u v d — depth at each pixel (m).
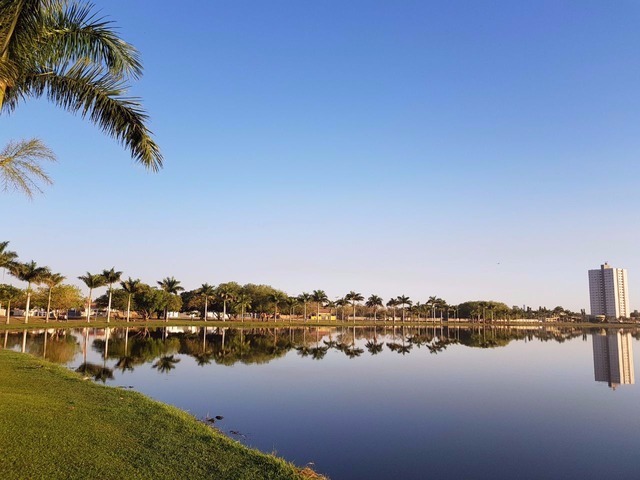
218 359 43.38
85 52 12.26
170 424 13.67
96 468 9.12
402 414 22.66
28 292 78.62
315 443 17.30
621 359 51.66
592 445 18.05
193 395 25.23
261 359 44.97
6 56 10.59
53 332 68.06
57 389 18.06
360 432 19.14
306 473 10.80
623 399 27.73
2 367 23.42
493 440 18.53
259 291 146.25
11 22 10.34
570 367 43.84
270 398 25.44
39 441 10.41
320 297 151.50
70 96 12.61
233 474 9.73
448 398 27.12
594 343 80.31
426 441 18.17
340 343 71.25
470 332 123.94
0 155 14.05
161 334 75.12
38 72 12.41
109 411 14.62
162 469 9.55
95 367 33.19
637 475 14.81
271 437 17.83
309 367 39.78
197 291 136.62
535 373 39.16
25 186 14.46
